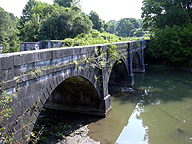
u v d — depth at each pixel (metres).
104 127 13.85
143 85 26.50
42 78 8.20
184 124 15.02
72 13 37.91
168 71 36.09
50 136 11.85
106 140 12.16
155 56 38.53
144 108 18.48
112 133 13.17
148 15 45.47
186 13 39.72
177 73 34.22
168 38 37.34
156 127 14.66
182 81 28.44
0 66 6.03
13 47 41.22
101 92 15.30
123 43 22.03
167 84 26.95
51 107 16.89
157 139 12.73
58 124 13.73
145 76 32.28
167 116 16.62
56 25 36.88
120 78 25.70
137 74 34.09
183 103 19.52
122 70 24.94
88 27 38.31
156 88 25.00
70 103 16.22
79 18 38.03
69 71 10.40
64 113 16.06
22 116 7.04
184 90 23.92
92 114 15.64
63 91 15.70
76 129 13.15
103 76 15.28
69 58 10.39
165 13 43.12
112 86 25.52
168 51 37.69
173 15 40.66
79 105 15.96
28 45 32.25
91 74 13.45
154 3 43.53
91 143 11.59
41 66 8.11
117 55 18.14
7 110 5.88
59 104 16.56
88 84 13.91
